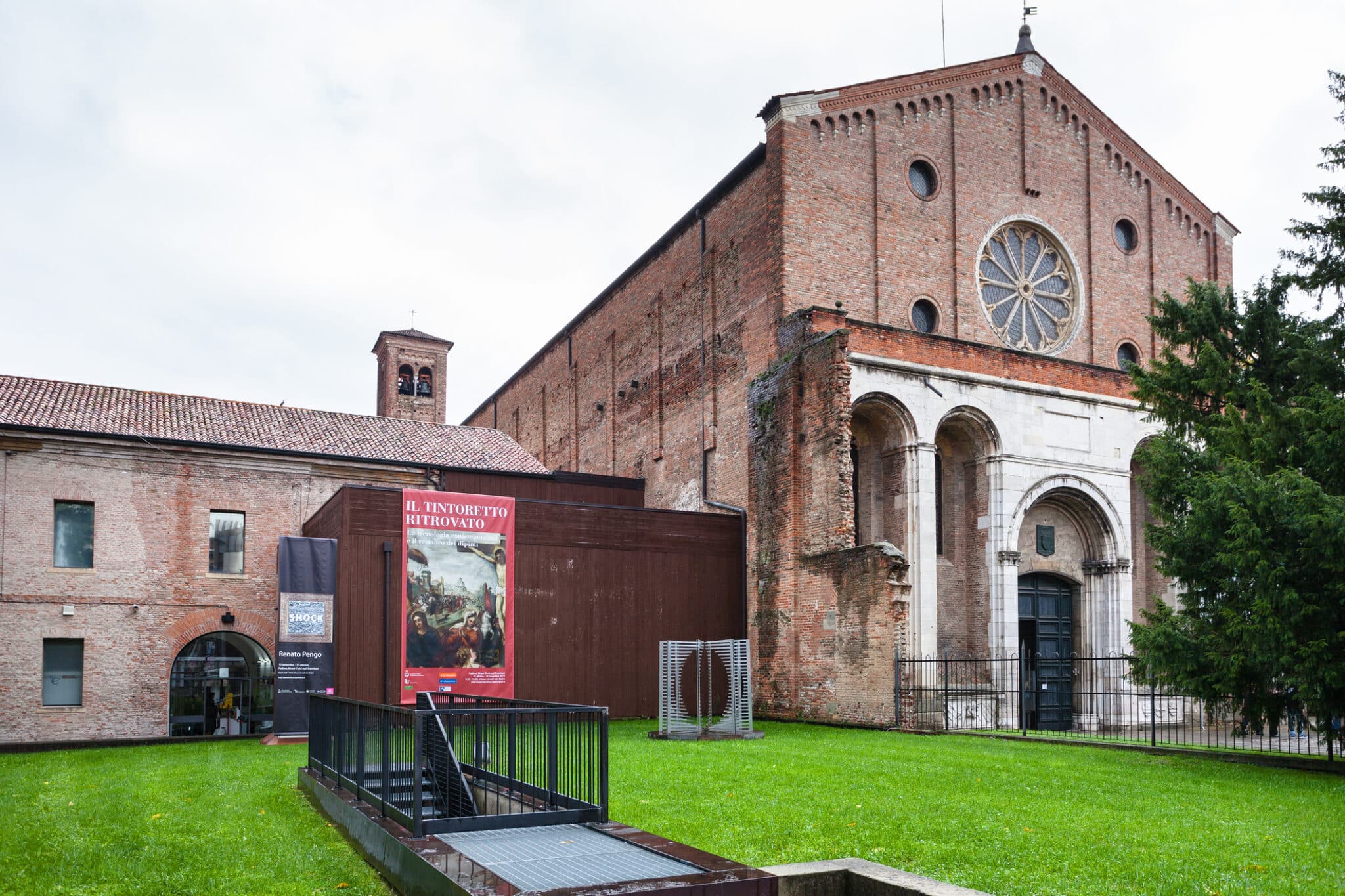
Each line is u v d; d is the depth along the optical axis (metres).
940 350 29.95
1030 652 31.81
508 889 6.79
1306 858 9.73
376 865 9.48
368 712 11.67
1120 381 32.91
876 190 32.56
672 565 30.42
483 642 26.78
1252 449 19.52
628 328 41.47
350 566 25.48
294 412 34.50
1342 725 18.00
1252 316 22.30
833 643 27.27
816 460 28.33
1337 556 16.38
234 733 28.50
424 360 59.19
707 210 35.47
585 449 45.22
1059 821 11.60
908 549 28.86
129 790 15.15
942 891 6.88
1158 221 38.41
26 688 26.22
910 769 16.36
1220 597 19.11
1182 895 8.32
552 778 10.20
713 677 30.44
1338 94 20.84
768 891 7.10
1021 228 35.72
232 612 28.94
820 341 28.36
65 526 27.42
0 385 29.66
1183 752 19.33
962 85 34.84
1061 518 32.72
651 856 8.23
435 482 32.69
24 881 9.20
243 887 8.84
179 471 28.97
